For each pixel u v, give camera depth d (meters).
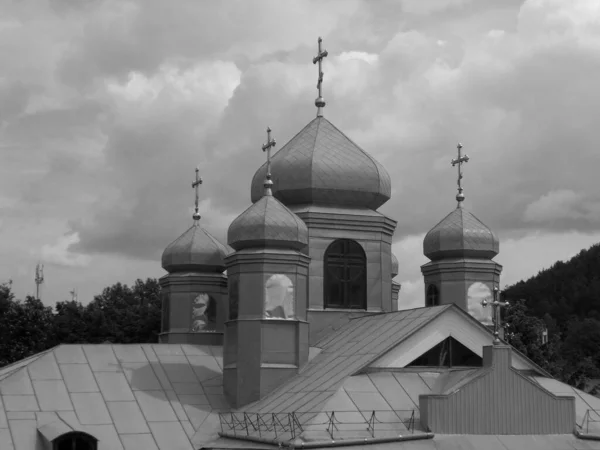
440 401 44.12
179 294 63.56
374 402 45.25
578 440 46.22
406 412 45.03
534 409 45.81
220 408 52.41
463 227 64.75
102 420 50.06
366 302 58.28
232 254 53.19
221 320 63.81
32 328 92.75
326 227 58.44
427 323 48.50
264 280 52.22
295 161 59.56
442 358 48.78
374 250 59.09
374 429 43.62
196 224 65.38
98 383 52.53
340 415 44.00
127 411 51.06
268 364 51.44
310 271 57.62
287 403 47.94
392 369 47.50
